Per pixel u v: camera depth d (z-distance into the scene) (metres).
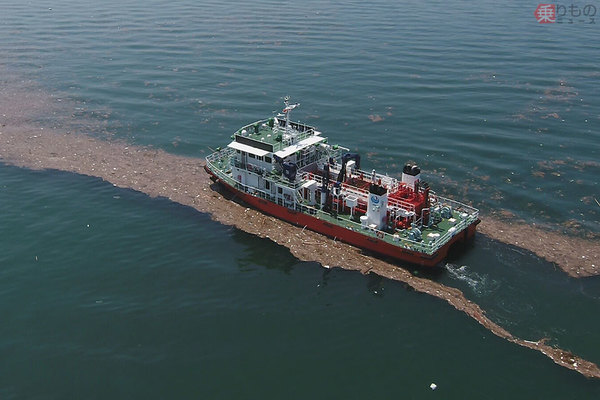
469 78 111.38
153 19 162.62
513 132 88.62
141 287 52.53
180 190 71.88
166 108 101.31
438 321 48.53
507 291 52.47
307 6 181.00
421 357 44.53
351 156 66.69
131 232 61.88
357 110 97.69
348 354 44.78
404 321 48.62
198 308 49.75
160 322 47.84
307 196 65.19
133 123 95.44
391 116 95.12
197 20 160.88
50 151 84.25
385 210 58.78
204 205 68.12
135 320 48.00
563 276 54.72
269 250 59.34
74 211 66.06
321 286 53.38
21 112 100.56
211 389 40.94
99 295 51.19
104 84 113.31
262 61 123.12
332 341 46.19
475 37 140.12
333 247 59.59
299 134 67.44
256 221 64.94
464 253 58.59
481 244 60.34
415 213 58.91
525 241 60.94
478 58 123.25
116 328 47.00
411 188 62.12
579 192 71.88
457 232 58.00
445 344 45.91
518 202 69.69
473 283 53.59
